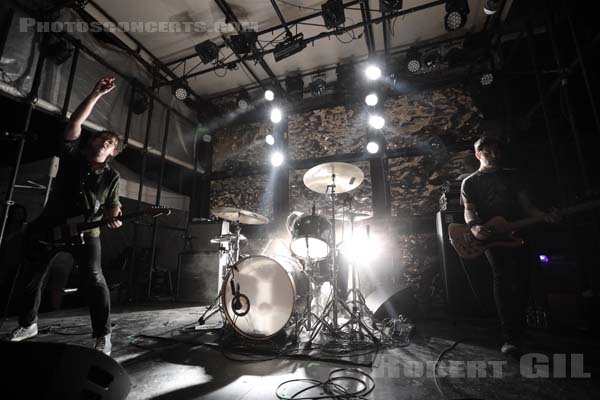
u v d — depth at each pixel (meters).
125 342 2.31
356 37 4.80
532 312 2.84
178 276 4.58
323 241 2.64
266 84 5.86
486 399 1.39
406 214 4.86
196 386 1.55
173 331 2.62
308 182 3.19
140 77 5.06
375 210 5.00
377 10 3.98
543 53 4.25
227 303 2.46
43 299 3.62
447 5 3.67
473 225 2.10
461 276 3.39
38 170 3.76
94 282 1.93
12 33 3.34
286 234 5.39
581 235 2.90
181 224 5.66
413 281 4.54
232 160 6.08
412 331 2.57
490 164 2.26
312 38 4.16
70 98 3.93
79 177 2.03
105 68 4.50
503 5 3.97
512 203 2.14
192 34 4.65
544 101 3.42
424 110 5.11
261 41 4.86
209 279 4.43
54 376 0.83
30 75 3.49
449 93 5.04
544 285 2.97
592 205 1.88
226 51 5.05
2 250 3.28
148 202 5.46
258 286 2.44
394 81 5.07
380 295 3.33
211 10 4.24
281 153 5.77
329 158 5.43
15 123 3.97
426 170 4.92
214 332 2.57
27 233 2.01
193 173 6.05
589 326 2.62
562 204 3.03
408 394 1.44
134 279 4.69
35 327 2.14
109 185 2.13
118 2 4.04
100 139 2.09
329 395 1.43
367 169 5.21
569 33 3.40
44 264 2.08
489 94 4.76
